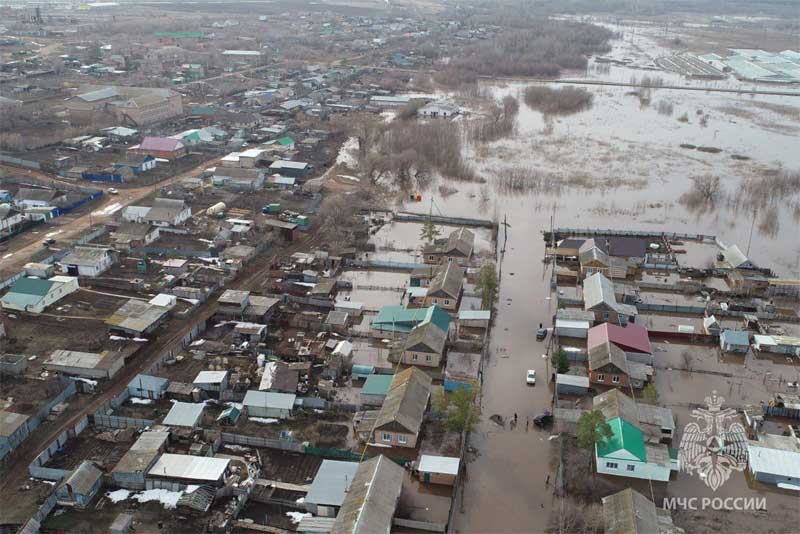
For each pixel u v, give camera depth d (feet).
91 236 406.21
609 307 324.60
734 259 390.83
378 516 196.65
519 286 374.84
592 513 214.69
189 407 255.09
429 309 319.27
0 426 236.22
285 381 270.05
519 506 219.00
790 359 307.37
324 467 226.17
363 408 261.85
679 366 299.79
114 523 201.98
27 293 328.29
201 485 218.59
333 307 338.95
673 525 203.82
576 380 277.85
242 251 390.01
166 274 366.63
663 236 444.96
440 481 227.61
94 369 274.36
